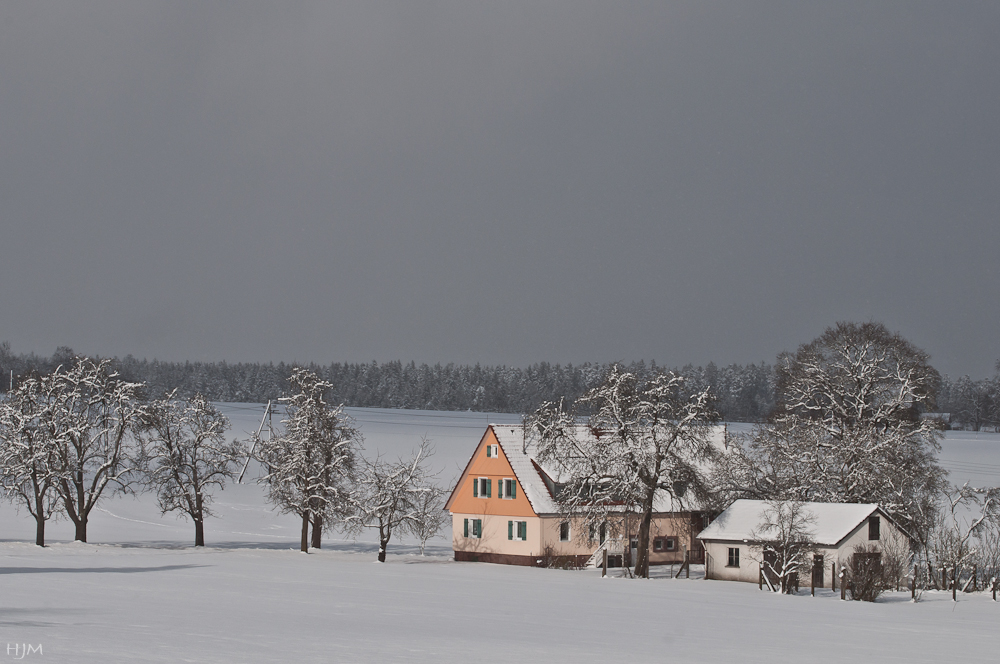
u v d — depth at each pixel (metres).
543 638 32.38
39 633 25.70
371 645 27.47
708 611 46.03
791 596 57.25
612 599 50.31
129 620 31.11
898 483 68.94
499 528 78.94
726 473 76.19
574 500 68.94
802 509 67.94
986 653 34.00
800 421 75.38
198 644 25.28
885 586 60.12
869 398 75.12
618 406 69.31
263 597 43.34
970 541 68.25
